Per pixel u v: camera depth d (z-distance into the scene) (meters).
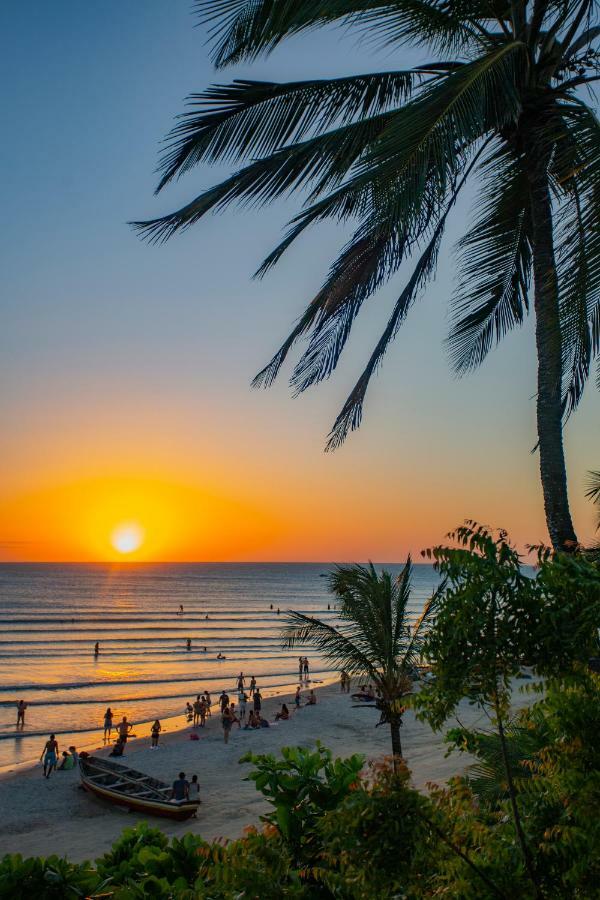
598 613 2.16
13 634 77.75
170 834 16.77
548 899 2.28
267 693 46.66
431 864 2.27
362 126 6.45
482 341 8.45
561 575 2.27
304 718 33.44
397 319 7.84
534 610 2.26
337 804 2.93
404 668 13.21
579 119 5.40
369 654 13.92
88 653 65.81
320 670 58.94
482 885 2.27
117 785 19.97
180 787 18.36
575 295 5.08
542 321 6.07
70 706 41.47
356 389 8.12
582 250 5.00
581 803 2.30
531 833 2.43
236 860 2.51
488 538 2.38
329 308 7.18
